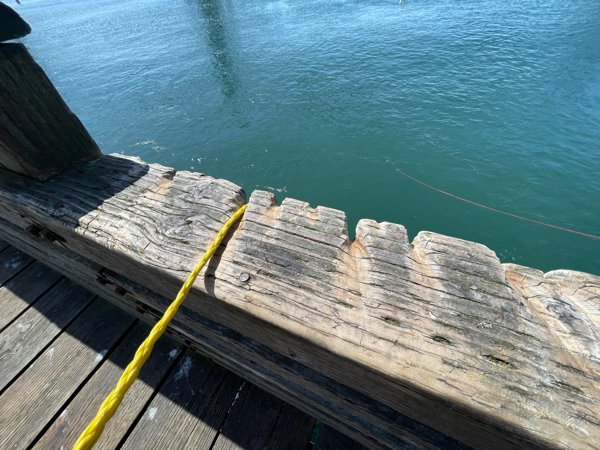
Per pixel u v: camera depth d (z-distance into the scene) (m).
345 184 9.81
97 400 2.03
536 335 0.88
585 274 0.98
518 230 7.86
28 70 1.46
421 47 16.98
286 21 25.16
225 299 1.12
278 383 1.57
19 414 1.98
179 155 11.48
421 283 1.02
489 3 22.17
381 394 1.09
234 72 16.86
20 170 1.69
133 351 2.24
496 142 10.19
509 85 12.64
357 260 1.12
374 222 1.22
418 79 14.05
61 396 2.04
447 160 9.91
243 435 1.83
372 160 10.36
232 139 12.04
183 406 1.96
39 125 1.57
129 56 21.02
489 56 14.94
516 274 1.03
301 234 1.20
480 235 7.91
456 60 15.01
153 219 1.37
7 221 2.43
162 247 1.28
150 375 2.10
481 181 9.15
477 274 1.02
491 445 0.96
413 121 11.62
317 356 1.11
